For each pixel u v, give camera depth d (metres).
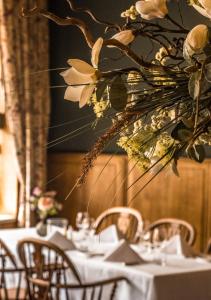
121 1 7.00
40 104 7.23
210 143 1.27
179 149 1.26
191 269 4.20
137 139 1.28
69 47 7.45
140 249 4.93
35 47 7.21
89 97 1.17
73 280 4.48
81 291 4.35
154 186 6.68
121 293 4.16
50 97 7.48
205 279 4.16
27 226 7.08
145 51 5.83
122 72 1.20
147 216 6.71
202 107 1.22
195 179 6.43
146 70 1.25
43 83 7.26
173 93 1.21
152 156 1.30
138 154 1.29
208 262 4.48
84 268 4.43
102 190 6.98
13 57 7.00
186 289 4.07
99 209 7.04
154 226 5.43
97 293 4.30
